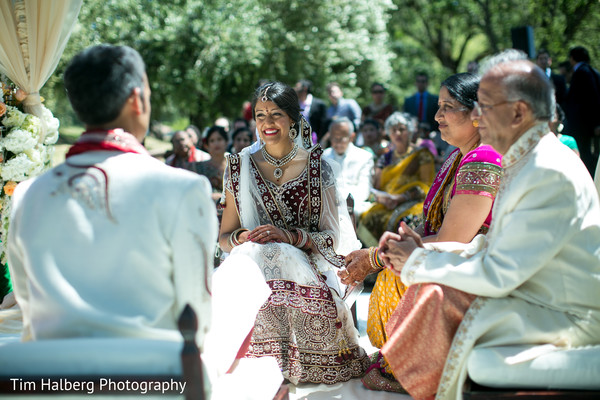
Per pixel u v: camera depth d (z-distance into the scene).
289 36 15.30
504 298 2.48
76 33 11.86
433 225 3.43
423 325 2.57
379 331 3.34
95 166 2.02
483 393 2.34
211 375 2.31
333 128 6.71
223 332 2.61
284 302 3.35
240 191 3.62
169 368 1.79
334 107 11.08
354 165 6.67
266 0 15.36
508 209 2.50
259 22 15.17
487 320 2.44
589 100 9.12
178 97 14.42
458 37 25.22
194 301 2.03
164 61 14.27
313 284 3.41
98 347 1.81
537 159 2.45
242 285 2.82
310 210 3.62
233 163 3.64
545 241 2.39
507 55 2.77
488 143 2.58
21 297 2.16
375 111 11.47
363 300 5.45
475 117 2.72
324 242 3.56
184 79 14.36
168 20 13.90
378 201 6.33
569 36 18.38
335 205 3.67
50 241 1.97
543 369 2.33
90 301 1.93
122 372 1.80
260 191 3.60
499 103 2.48
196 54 14.48
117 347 1.81
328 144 9.82
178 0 14.41
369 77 17.97
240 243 3.54
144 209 1.98
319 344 3.42
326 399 3.24
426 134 10.28
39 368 1.81
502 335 2.45
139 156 2.09
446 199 3.32
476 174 3.05
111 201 1.98
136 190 2.00
